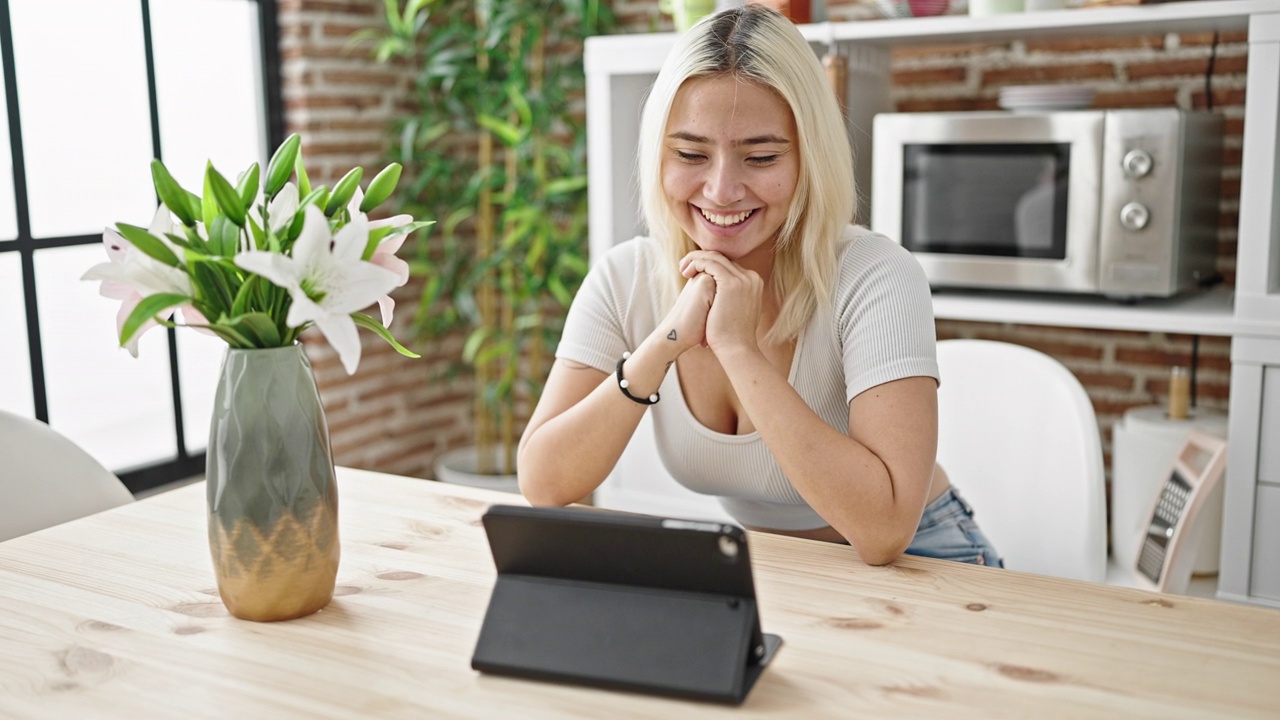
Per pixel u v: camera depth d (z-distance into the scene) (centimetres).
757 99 135
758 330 153
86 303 285
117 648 104
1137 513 225
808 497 126
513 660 97
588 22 303
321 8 312
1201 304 223
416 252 344
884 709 91
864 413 133
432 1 318
